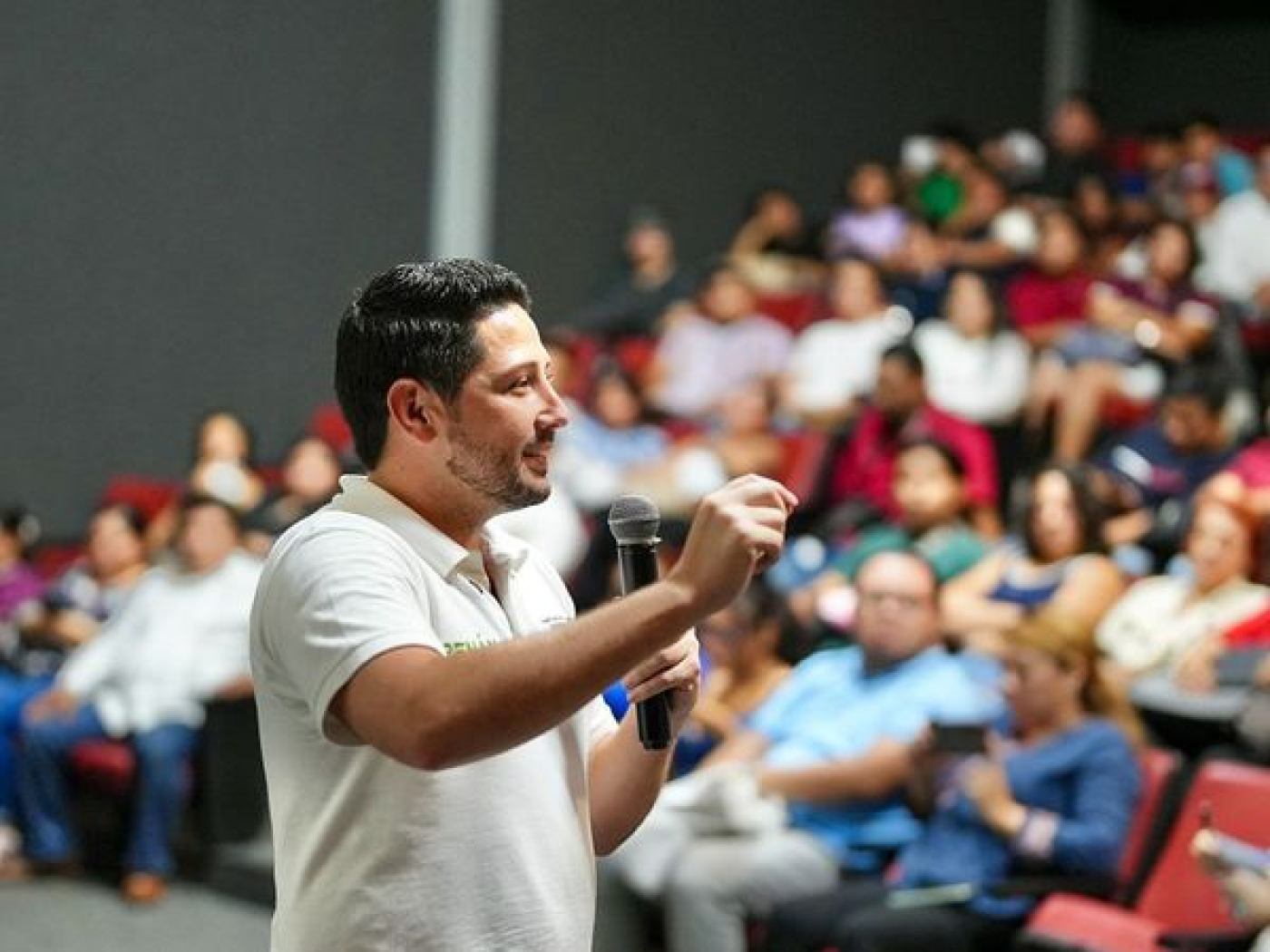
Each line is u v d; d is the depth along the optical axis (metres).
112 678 8.61
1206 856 4.66
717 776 6.02
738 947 5.90
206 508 8.58
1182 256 10.10
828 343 10.69
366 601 2.43
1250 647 6.25
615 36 13.38
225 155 11.96
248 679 8.38
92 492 11.55
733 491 2.29
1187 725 6.29
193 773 8.40
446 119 12.73
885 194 12.71
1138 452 8.47
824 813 6.15
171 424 11.81
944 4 14.98
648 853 6.01
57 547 11.10
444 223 12.75
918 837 5.90
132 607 8.64
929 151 13.26
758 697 6.67
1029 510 7.36
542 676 2.24
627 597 2.28
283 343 12.19
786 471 9.63
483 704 2.24
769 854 5.92
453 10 12.72
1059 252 10.92
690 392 11.06
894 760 5.98
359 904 2.48
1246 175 12.20
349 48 12.37
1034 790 5.62
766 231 12.84
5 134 11.26
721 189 13.94
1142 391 9.59
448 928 2.49
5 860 8.61
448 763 2.28
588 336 11.96
